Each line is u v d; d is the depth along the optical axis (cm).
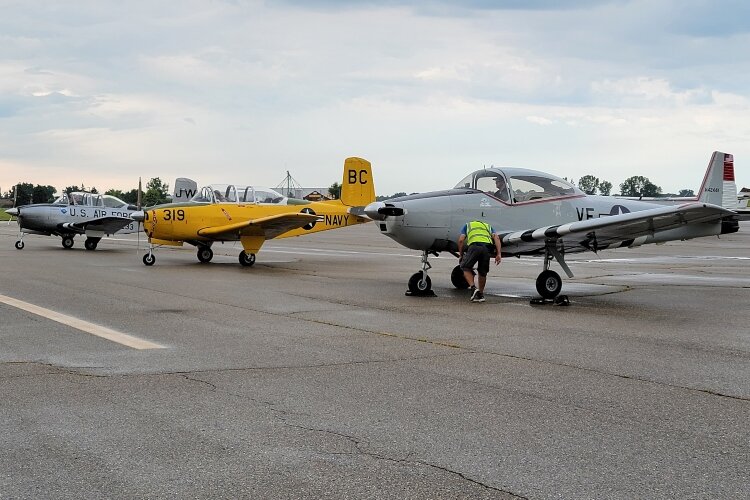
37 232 2561
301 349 718
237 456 397
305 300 1138
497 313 1017
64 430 438
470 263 1153
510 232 1241
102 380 569
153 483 356
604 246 1259
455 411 495
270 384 565
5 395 518
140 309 998
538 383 582
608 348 746
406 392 546
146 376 586
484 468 384
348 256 2322
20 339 748
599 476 374
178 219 1891
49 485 352
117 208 2681
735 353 723
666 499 345
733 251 2794
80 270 1653
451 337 805
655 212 1055
